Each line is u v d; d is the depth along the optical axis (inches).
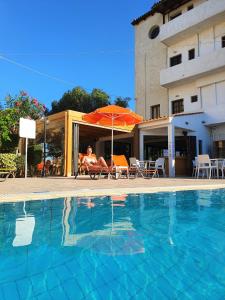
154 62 960.3
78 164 565.3
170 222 168.7
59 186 316.2
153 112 956.0
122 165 511.8
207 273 92.7
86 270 95.0
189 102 847.7
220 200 248.8
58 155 554.9
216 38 800.9
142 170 527.2
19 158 519.8
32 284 84.3
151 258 106.5
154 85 951.6
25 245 122.1
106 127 611.2
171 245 123.4
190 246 122.1
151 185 337.7
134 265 99.4
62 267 97.6
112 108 466.6
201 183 376.2
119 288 81.7
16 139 580.4
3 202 210.8
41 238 132.6
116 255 109.7
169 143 601.0
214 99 784.9
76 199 234.7
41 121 606.2
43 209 195.0
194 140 681.0
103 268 97.0
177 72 840.9
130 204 223.0
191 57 863.1
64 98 1327.5
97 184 348.2
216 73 778.8
